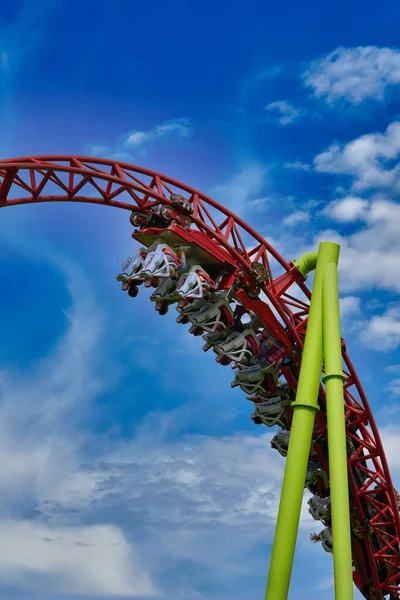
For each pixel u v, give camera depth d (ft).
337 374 103.19
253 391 126.82
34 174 100.48
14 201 100.42
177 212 109.81
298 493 96.27
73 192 104.37
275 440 133.08
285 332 122.01
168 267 108.27
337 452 99.09
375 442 132.98
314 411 101.55
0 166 95.20
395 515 137.80
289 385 126.21
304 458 98.27
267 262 119.65
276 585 92.27
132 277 110.42
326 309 108.27
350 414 133.59
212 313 114.83
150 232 110.52
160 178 111.04
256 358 124.57
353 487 134.00
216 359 123.13
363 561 142.10
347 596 92.38
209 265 117.08
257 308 118.21
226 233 114.62
